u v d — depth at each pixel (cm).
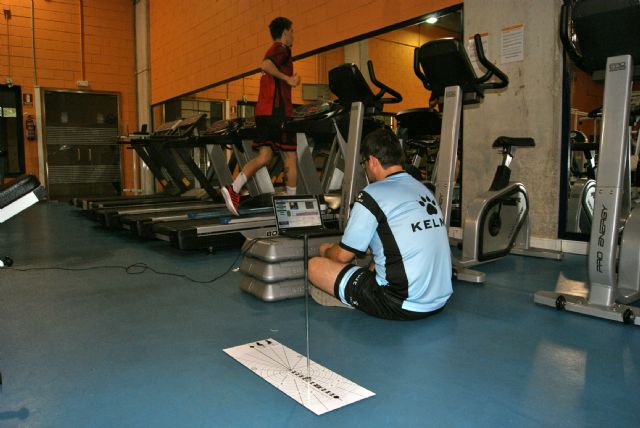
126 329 216
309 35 592
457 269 309
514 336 205
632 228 260
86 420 138
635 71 223
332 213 446
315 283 241
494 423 135
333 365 175
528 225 388
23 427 135
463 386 158
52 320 229
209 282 302
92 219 621
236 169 743
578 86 671
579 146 394
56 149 962
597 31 215
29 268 344
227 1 756
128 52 1040
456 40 267
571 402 147
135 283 300
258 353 186
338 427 133
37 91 935
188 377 166
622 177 227
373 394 152
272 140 433
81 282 303
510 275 320
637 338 204
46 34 941
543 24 389
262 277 257
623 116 223
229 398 151
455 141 292
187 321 227
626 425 134
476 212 335
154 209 541
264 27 676
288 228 272
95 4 995
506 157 355
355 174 334
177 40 909
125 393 155
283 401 149
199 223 410
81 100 989
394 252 207
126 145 1032
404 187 213
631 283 256
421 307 213
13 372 171
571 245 392
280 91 433
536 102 398
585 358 182
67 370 173
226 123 586
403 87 848
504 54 413
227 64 771
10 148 919
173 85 941
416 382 161
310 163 489
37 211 766
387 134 223
